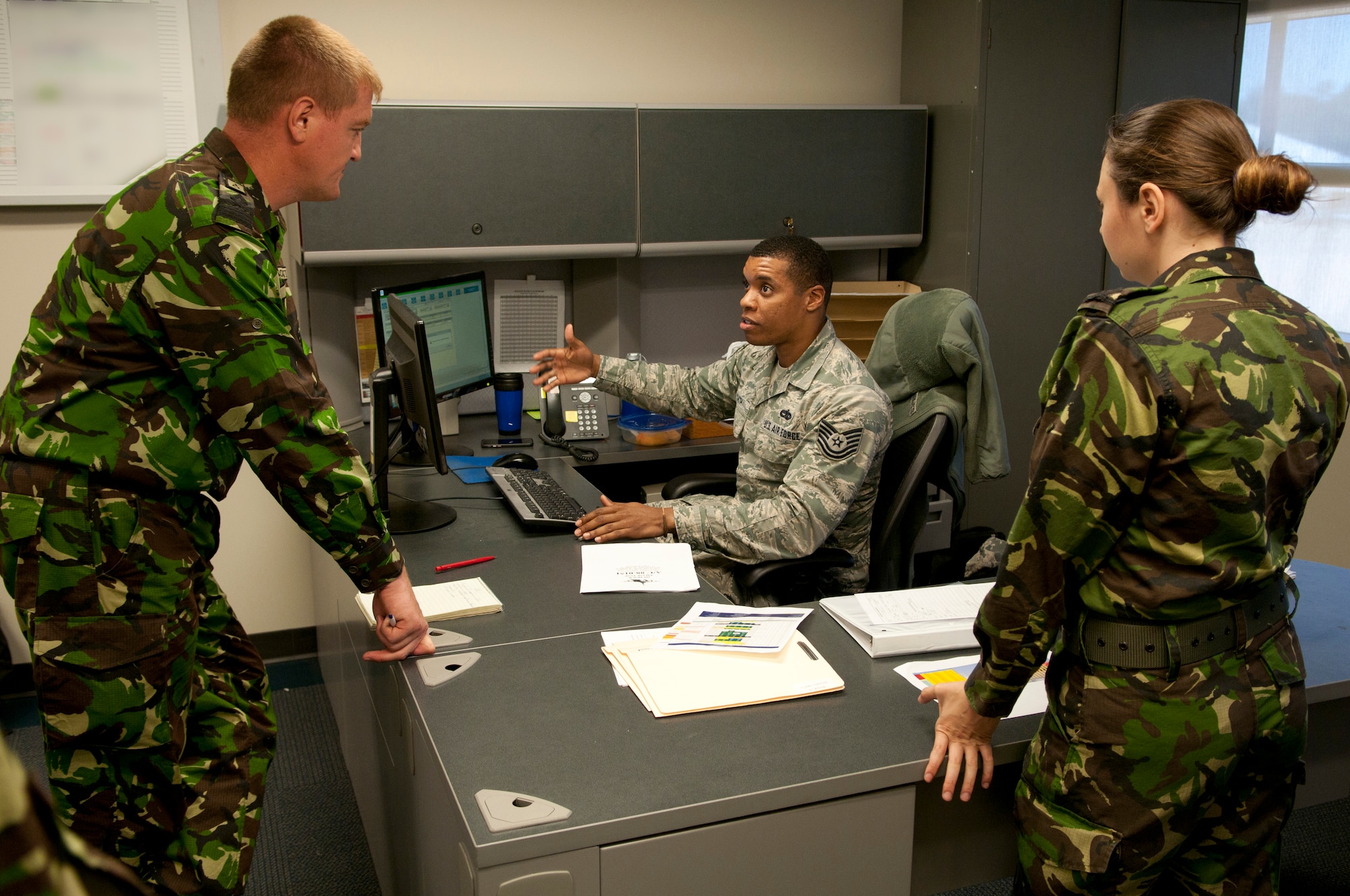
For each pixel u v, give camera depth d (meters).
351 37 2.87
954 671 1.46
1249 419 0.99
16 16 2.58
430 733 1.29
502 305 3.11
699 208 2.97
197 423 1.38
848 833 1.22
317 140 1.46
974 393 2.18
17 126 2.63
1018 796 1.21
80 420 1.31
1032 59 3.02
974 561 2.44
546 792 1.15
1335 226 3.34
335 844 2.23
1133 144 1.11
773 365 2.33
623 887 1.12
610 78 3.13
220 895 1.51
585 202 2.86
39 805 0.28
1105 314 1.06
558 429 2.85
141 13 2.67
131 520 1.34
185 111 2.75
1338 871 2.15
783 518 2.03
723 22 3.21
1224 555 1.04
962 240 3.11
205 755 1.55
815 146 3.04
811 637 1.59
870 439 2.07
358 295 2.99
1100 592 1.08
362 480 1.42
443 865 1.25
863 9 3.34
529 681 1.44
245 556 3.09
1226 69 3.22
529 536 2.09
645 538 2.06
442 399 2.68
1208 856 1.20
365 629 1.81
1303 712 1.12
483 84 3.02
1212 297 1.03
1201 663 1.06
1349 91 3.26
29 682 2.90
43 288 2.76
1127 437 1.00
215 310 1.30
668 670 1.44
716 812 1.13
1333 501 3.41
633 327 3.21
